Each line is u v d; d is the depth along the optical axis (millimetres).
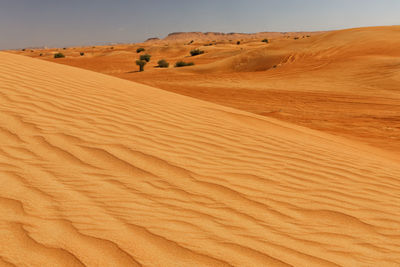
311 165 4430
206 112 6883
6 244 2137
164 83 22000
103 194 2980
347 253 2447
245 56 33312
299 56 29891
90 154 3828
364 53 27531
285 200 3256
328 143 6391
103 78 9141
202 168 3809
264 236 2564
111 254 2139
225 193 3270
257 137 5480
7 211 2541
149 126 5168
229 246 2367
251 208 3025
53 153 3758
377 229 2861
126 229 2445
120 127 4906
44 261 2014
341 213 3100
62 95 6227
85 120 5000
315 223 2871
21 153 3672
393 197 3664
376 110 13086
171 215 2738
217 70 31469
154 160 3854
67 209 2654
